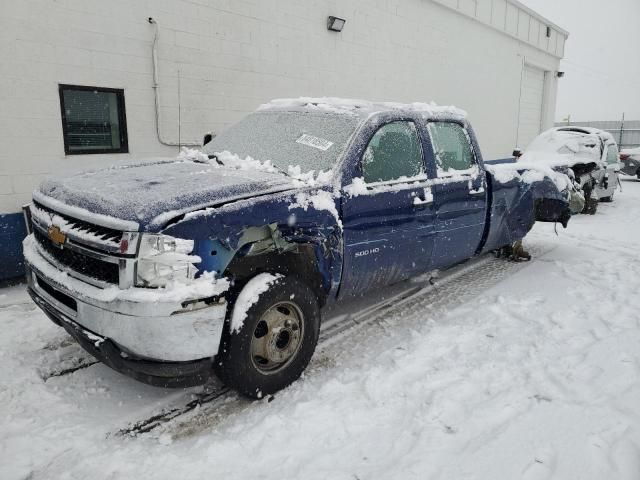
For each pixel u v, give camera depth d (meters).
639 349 3.63
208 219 2.75
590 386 3.13
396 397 3.09
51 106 5.51
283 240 3.15
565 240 7.71
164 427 2.86
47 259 3.13
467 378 3.29
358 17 9.29
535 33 16.59
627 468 2.37
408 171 4.07
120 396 3.16
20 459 2.54
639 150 18.88
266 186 3.15
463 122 4.82
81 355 3.66
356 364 3.54
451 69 12.52
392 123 4.00
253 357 3.06
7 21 5.09
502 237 5.44
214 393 3.22
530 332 4.02
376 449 2.61
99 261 2.77
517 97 16.52
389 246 3.84
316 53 8.56
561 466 2.40
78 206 2.91
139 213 2.62
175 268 2.63
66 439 2.72
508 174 5.21
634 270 5.83
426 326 4.18
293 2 7.98
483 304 4.69
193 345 2.69
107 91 5.98
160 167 3.67
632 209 11.47
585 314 4.40
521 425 2.73
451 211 4.42
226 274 2.98
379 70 10.07
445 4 11.66
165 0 6.34
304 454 2.59
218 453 2.61
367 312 4.49
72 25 5.56
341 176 3.49
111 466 2.51
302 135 3.93
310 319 3.30
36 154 5.46
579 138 11.34
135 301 2.55
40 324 4.17
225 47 7.13
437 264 4.55
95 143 6.01
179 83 6.67
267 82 7.82
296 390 3.20
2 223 5.09
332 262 3.46
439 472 2.39
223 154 4.01
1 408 2.98
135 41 6.13
